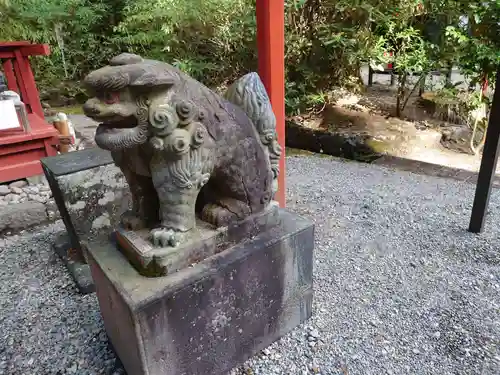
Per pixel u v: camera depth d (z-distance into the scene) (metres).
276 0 1.96
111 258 1.27
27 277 2.05
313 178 3.39
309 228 1.46
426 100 4.91
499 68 1.98
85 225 1.89
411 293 1.81
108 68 0.97
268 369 1.40
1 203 2.70
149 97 1.01
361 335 1.56
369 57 4.30
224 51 4.64
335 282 1.89
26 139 2.88
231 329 1.32
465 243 2.23
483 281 1.90
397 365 1.42
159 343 1.13
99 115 0.99
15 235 2.57
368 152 4.04
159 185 1.13
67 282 1.99
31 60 5.73
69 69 6.26
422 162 3.82
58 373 1.44
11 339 1.60
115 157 1.22
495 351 1.48
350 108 5.05
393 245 2.22
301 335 1.56
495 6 3.40
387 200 2.84
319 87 4.68
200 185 1.16
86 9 5.92
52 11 5.57
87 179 1.83
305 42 4.37
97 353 1.52
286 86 4.38
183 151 1.07
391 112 4.92
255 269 1.32
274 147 1.40
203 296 1.19
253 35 4.27
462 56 3.83
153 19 4.95
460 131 4.42
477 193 2.25
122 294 1.09
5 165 2.90
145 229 1.29
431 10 4.03
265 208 1.41
